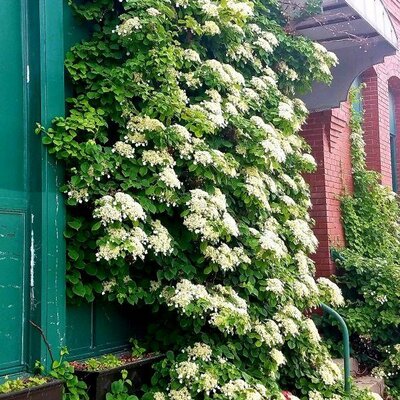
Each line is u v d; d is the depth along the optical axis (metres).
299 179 4.91
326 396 4.16
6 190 2.97
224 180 3.67
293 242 4.35
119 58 3.58
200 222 3.33
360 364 5.99
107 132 3.50
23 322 2.99
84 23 3.61
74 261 3.23
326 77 5.25
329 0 5.08
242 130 3.90
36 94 3.12
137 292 3.39
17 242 2.99
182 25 3.91
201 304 3.26
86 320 3.42
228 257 3.47
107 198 3.09
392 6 8.87
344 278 6.36
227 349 3.55
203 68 3.86
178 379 3.25
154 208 3.29
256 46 4.61
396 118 9.74
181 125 3.60
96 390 3.09
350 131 7.45
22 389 2.66
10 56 3.05
